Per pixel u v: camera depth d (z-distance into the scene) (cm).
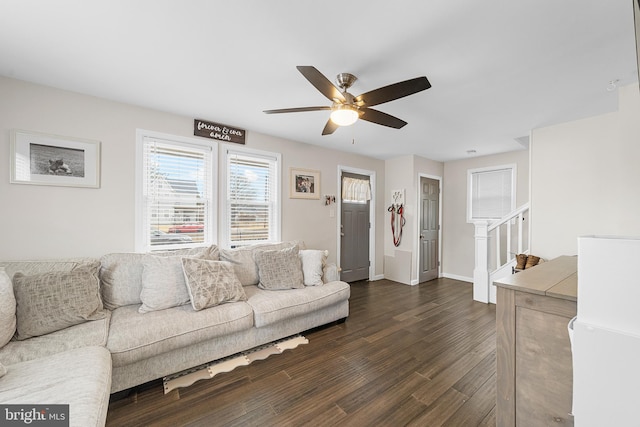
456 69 192
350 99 185
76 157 233
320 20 146
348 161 447
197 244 296
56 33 157
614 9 133
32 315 163
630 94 209
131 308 210
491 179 463
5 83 207
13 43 167
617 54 172
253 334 229
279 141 360
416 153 455
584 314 83
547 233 304
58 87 224
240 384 188
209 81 214
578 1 129
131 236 256
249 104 257
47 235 222
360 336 263
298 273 286
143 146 264
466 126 311
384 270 507
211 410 162
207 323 198
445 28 150
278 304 237
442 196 523
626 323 75
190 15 143
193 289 213
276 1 133
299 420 155
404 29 152
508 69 191
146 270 219
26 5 135
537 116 278
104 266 220
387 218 506
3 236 207
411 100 242
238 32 156
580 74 197
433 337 261
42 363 135
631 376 74
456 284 467
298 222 380
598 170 273
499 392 133
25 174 213
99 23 149
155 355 176
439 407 165
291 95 238
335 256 427
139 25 151
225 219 313
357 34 157
